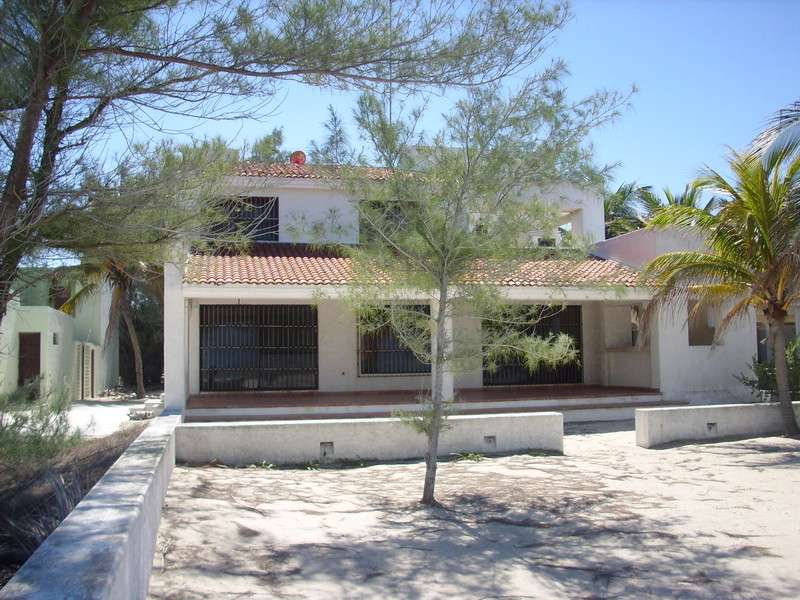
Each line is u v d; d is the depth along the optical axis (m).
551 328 19.12
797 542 6.38
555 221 7.61
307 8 6.69
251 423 10.27
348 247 7.71
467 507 7.66
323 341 17.41
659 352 17.08
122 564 3.67
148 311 33.75
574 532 6.71
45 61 6.13
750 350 17.81
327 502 7.72
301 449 10.30
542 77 7.31
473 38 7.03
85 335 28.84
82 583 3.18
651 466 10.16
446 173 7.33
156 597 4.71
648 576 5.51
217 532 6.17
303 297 14.52
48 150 6.61
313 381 17.33
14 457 7.07
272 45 6.78
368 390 17.59
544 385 19.09
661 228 13.85
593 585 5.32
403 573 5.48
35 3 5.83
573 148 7.35
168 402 13.87
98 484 5.27
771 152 12.00
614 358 19.08
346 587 5.14
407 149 7.45
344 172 7.55
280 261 16.23
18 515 6.46
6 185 6.36
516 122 7.27
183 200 7.08
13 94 6.12
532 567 5.70
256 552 5.79
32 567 3.40
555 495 8.25
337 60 6.95
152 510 5.46
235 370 16.89
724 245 13.07
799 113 11.99
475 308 7.82
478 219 7.55
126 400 26.09
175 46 6.82
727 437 12.71
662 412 12.21
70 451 9.24
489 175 7.28
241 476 9.05
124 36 6.77
